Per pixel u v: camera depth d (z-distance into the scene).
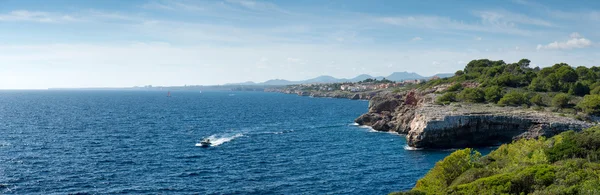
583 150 44.34
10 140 88.88
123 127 116.31
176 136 99.31
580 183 30.94
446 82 179.25
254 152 79.00
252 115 166.88
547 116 93.62
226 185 55.66
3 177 56.47
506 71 166.12
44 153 73.88
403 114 121.62
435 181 41.91
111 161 68.25
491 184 33.44
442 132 87.62
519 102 115.81
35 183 54.25
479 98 125.38
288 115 168.50
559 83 134.12
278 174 62.06
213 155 75.12
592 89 124.62
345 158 75.25
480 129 91.19
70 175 58.66
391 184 58.41
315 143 91.69
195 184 55.78
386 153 81.50
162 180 57.34
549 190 30.73
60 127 114.56
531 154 48.00
